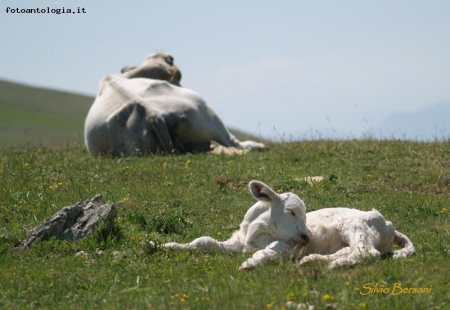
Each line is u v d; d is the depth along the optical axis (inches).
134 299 427.5
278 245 482.0
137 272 485.4
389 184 735.1
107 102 943.0
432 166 799.7
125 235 561.3
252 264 466.6
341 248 492.7
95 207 570.6
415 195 692.7
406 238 513.7
